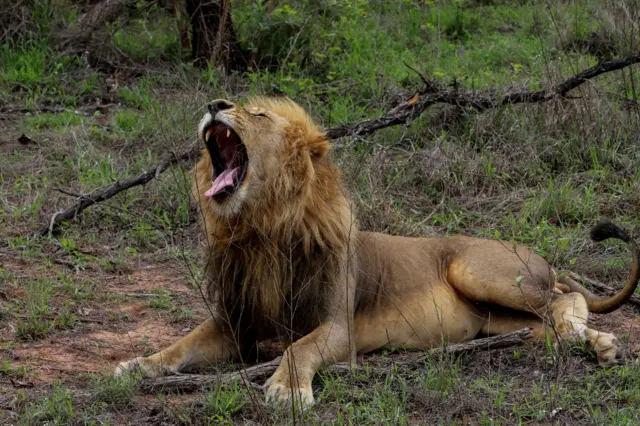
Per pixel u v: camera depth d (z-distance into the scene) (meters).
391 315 9.12
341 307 8.56
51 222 12.12
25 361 8.68
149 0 20.20
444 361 8.16
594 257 11.61
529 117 14.63
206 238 8.65
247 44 18.44
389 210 12.34
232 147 8.73
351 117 15.70
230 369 8.57
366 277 9.17
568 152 14.12
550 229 12.15
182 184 12.88
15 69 17.98
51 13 19.52
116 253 11.84
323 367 8.18
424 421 7.30
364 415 7.27
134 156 14.70
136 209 12.91
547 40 19.78
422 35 20.78
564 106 14.65
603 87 15.50
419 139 14.90
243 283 8.52
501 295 9.06
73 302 10.23
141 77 18.17
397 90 16.64
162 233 12.28
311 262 8.47
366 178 13.00
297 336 8.63
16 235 12.12
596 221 12.52
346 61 18.34
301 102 16.06
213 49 17.95
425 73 17.36
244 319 8.75
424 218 12.80
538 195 13.12
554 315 8.91
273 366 8.18
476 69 18.44
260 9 18.25
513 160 14.01
